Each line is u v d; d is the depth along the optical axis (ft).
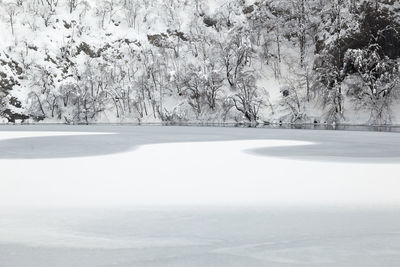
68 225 32.63
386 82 236.43
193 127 194.80
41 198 41.24
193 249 27.45
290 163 65.26
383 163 64.59
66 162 67.36
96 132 152.66
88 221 33.63
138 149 88.12
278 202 39.34
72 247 27.94
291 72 303.27
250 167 61.31
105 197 41.63
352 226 31.96
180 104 285.23
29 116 293.84
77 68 325.01
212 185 47.52
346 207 37.40
